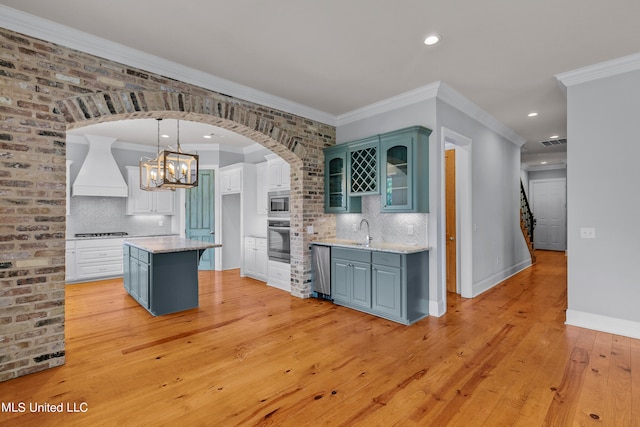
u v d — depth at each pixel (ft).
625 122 10.10
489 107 14.74
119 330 11.12
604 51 9.62
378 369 8.29
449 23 8.25
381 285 12.11
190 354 9.23
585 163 10.83
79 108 8.75
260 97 12.94
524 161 29.60
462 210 15.15
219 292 16.44
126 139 20.54
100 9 7.67
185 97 10.82
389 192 12.89
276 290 16.87
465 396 7.05
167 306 12.89
